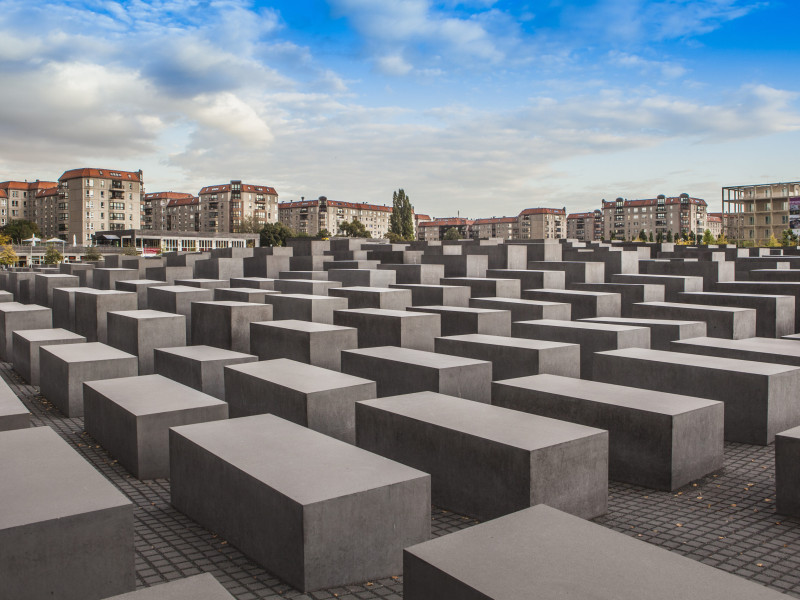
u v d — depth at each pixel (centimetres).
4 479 534
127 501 492
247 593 512
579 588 348
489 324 1435
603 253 2419
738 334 1412
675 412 756
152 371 1412
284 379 925
